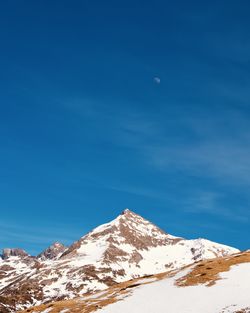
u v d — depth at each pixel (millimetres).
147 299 87750
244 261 103500
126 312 81625
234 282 87500
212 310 74000
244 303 74062
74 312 93125
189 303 79562
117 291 107500
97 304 93500
